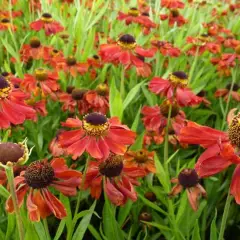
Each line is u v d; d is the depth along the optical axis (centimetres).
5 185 29
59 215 23
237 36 70
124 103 36
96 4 52
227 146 20
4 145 20
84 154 39
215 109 52
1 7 72
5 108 27
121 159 28
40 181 23
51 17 57
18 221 21
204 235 34
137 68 47
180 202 32
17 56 49
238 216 38
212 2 79
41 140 39
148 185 33
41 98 45
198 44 54
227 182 39
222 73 55
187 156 43
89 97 43
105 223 29
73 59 48
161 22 63
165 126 38
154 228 34
